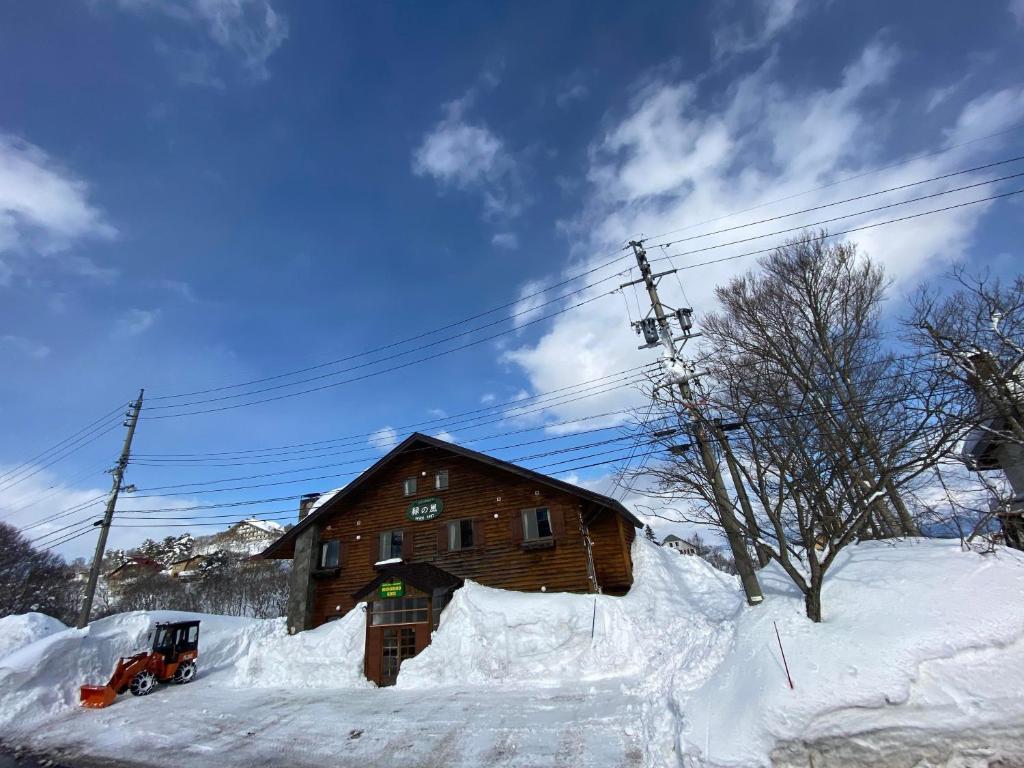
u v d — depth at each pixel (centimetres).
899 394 1388
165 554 9544
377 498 2241
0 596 4234
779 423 1040
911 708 630
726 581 1761
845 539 875
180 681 1823
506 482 2022
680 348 1441
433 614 1702
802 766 621
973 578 817
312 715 1270
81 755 1150
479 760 898
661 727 871
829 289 1947
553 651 1455
